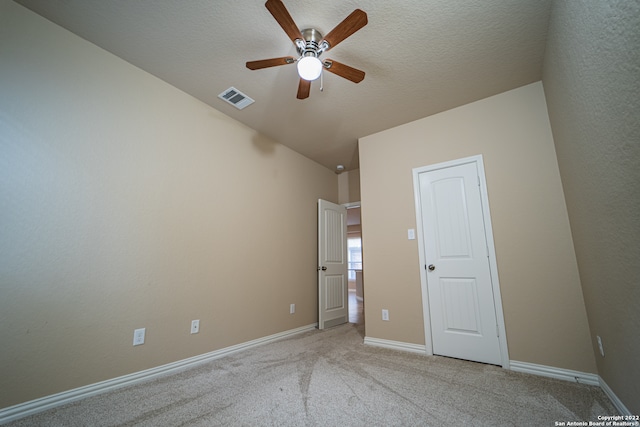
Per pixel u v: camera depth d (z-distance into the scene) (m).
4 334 1.48
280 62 1.83
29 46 1.71
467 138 2.68
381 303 2.95
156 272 2.16
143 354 2.01
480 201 2.54
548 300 2.13
